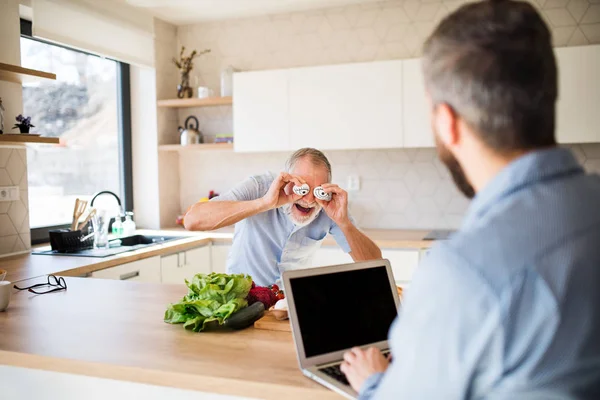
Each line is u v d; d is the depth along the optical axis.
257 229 2.18
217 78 4.27
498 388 0.67
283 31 4.06
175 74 4.38
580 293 0.65
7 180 3.02
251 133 3.80
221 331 1.49
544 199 0.67
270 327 1.50
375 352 1.06
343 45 3.91
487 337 0.64
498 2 0.72
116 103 4.15
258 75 3.75
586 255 0.65
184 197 4.46
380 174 3.88
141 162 4.24
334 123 3.59
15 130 3.00
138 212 4.27
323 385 1.09
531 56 0.69
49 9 3.16
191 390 1.24
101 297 1.90
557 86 0.72
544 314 0.64
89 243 3.26
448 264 0.68
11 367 1.47
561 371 0.65
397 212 3.85
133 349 1.33
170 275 3.35
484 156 0.73
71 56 3.71
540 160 0.69
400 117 3.45
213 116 4.32
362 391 0.95
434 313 0.68
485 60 0.69
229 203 2.01
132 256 3.00
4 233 3.01
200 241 3.62
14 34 2.98
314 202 1.97
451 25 0.74
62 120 3.66
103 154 4.03
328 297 1.22
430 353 0.68
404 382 0.71
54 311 1.71
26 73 2.65
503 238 0.66
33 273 2.46
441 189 3.75
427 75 0.76
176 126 4.41
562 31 3.43
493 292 0.64
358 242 2.01
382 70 3.47
